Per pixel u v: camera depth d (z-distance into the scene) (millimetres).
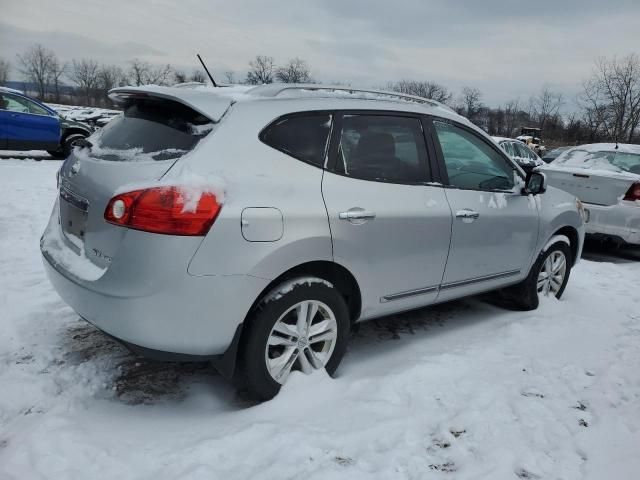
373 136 3240
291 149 2873
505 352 3707
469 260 3760
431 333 4020
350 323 3301
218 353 2680
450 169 3670
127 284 2479
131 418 2762
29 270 4883
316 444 2543
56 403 2844
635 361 3721
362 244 3033
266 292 2779
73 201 2924
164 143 2738
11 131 12344
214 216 2490
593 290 5469
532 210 4270
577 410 3029
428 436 2691
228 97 2844
